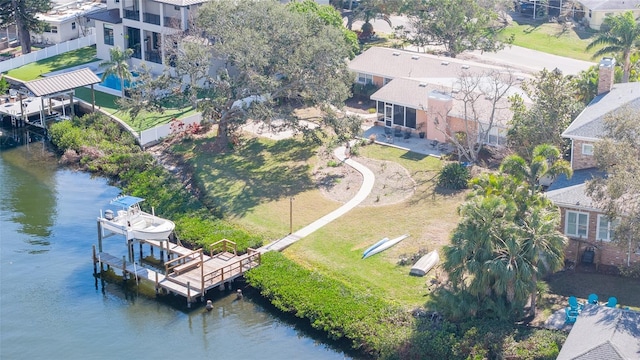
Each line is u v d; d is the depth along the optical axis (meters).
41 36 114.81
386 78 93.44
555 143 70.19
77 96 96.31
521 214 55.12
